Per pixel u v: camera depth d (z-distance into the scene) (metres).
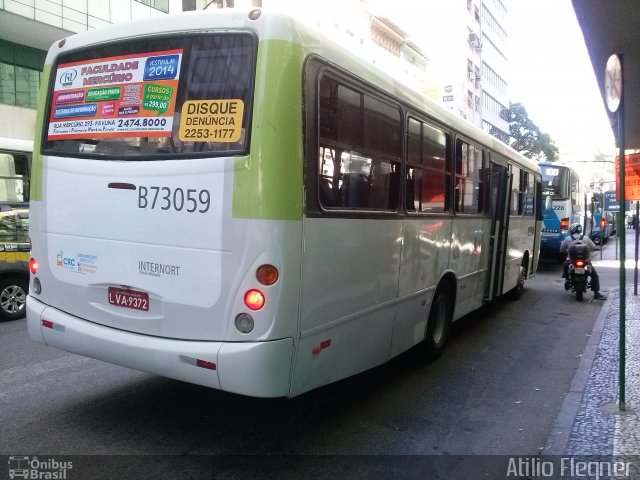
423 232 5.53
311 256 3.69
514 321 8.98
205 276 3.61
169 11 21.92
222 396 5.03
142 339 3.84
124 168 3.94
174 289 3.74
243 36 3.60
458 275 6.76
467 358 6.66
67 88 4.34
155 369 3.78
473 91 63.91
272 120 3.45
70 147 4.28
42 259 4.47
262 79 3.48
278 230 3.43
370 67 4.47
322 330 3.87
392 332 4.99
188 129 3.71
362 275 4.34
